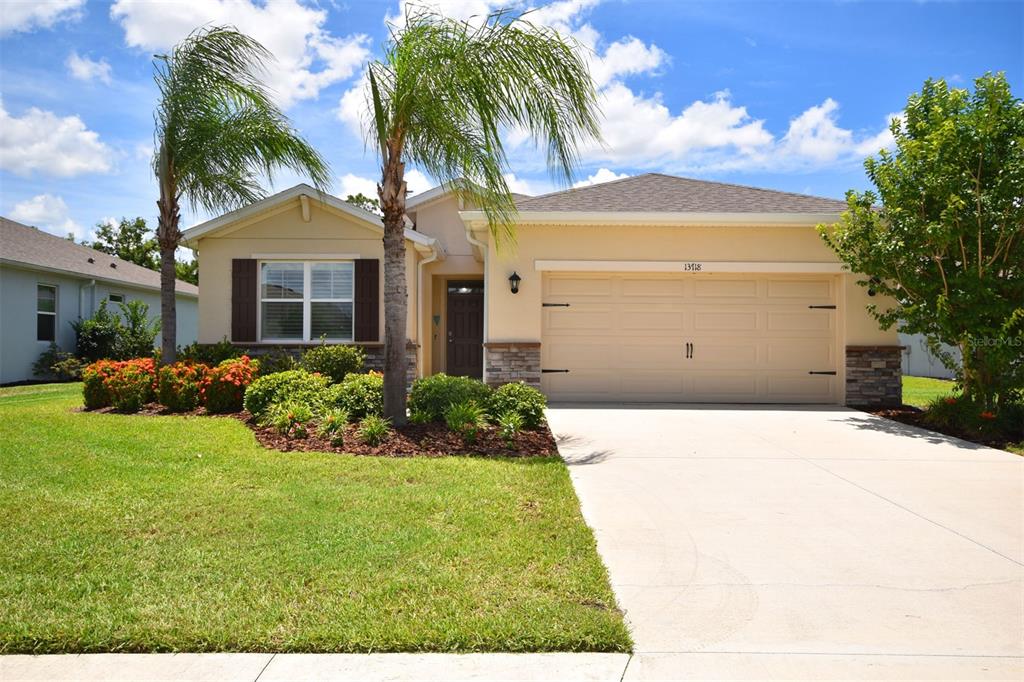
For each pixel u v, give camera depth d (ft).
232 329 41.83
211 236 41.96
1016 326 28.19
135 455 21.01
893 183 29.73
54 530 14.10
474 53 23.67
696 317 37.99
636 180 44.04
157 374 33.01
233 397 30.89
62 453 21.22
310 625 10.11
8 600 10.82
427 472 19.22
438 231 52.80
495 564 12.62
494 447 23.12
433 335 53.98
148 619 10.24
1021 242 27.81
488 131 24.12
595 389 37.96
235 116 35.09
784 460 22.52
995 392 28.73
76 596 11.02
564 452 23.41
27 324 54.03
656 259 37.09
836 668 9.31
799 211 36.96
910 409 35.27
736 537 14.73
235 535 13.92
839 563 13.24
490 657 9.48
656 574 12.63
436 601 10.97
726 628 10.48
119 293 66.13
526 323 37.04
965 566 13.10
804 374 37.93
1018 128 27.45
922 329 30.27
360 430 24.17
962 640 10.14
